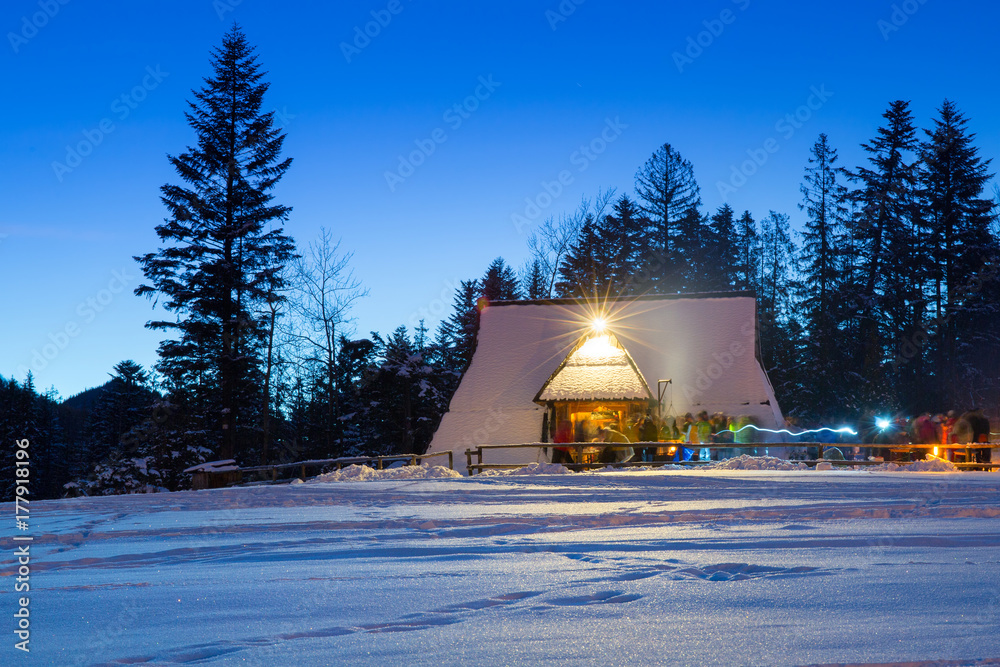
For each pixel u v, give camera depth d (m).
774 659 2.96
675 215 64.38
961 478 14.99
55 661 3.20
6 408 78.31
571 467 21.67
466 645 3.26
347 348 49.69
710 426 27.88
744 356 33.81
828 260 55.81
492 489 13.66
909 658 2.93
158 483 39.53
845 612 3.75
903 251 52.94
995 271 50.78
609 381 30.38
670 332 35.47
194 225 39.03
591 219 56.81
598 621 3.64
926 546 6.25
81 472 71.50
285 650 3.27
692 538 6.94
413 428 47.62
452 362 64.31
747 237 69.50
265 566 6.03
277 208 40.34
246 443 45.69
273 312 42.41
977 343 52.66
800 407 53.88
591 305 37.91
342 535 8.00
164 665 3.11
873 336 52.53
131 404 72.00
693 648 3.14
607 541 6.88
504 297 73.94
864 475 16.00
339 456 49.62
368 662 3.05
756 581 4.61
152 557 6.81
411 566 5.71
